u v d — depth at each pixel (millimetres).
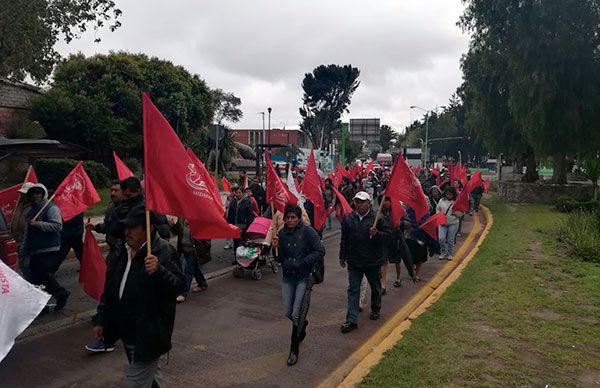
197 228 4629
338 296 8539
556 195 25344
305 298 5586
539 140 23859
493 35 24359
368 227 6699
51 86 27625
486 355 5320
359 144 98938
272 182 8680
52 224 6664
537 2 22391
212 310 7543
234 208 10445
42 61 20062
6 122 23297
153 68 31859
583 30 22219
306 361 5652
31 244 6816
